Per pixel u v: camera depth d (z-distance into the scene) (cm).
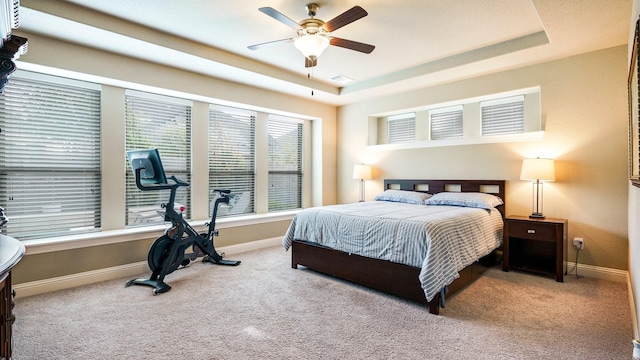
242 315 246
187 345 203
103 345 203
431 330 221
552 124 359
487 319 238
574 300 272
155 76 359
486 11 273
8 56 135
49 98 313
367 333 218
